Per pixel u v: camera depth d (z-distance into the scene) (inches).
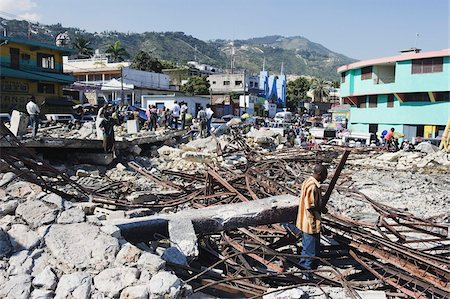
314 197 257.9
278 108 3427.7
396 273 248.2
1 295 198.4
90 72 2477.9
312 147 988.6
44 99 1708.9
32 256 220.5
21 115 652.7
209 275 240.7
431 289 234.2
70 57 3122.5
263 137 982.4
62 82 1811.0
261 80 3417.8
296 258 265.1
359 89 1830.7
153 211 374.0
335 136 1624.0
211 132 961.5
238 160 721.6
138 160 713.0
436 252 314.3
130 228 267.3
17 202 260.4
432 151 995.9
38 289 203.0
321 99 4104.3
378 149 995.3
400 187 627.8
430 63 1566.2
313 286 234.2
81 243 225.3
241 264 265.6
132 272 206.4
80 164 629.0
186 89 2952.8
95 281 203.6
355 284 245.8
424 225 336.5
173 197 444.8
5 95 1638.8
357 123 1898.4
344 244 282.5
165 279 201.9
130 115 1205.7
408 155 863.7
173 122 1114.1
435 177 749.9
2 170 351.9
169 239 266.1
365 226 315.6
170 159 745.6
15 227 238.4
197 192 420.5
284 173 571.5
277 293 216.8
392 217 352.2
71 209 259.3
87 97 2249.0
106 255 219.0
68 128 999.0
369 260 268.4
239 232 316.8
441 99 1583.4
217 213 290.7
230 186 384.5
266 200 314.5
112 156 637.9
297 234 297.4
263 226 322.7
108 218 325.7
